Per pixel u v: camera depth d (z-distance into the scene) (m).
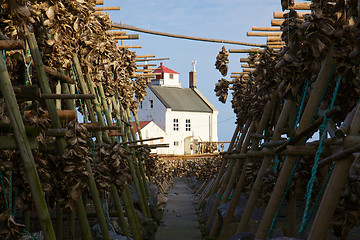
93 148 6.75
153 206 14.57
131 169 12.88
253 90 10.08
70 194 5.06
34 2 5.31
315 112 4.80
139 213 10.84
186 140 62.25
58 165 5.19
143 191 13.88
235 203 9.03
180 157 28.75
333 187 3.28
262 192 6.96
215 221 10.38
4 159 4.09
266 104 8.41
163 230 13.32
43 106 5.96
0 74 3.48
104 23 8.36
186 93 66.56
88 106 7.94
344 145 3.24
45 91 5.11
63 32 5.64
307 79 5.59
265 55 7.94
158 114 62.16
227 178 12.04
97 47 7.77
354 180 3.19
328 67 4.68
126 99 13.47
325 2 4.61
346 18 4.46
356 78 4.52
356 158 3.23
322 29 4.54
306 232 6.66
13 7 3.60
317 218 3.32
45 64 5.82
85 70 7.80
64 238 7.01
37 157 4.53
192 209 19.22
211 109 64.88
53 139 5.84
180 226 14.19
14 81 5.36
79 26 6.07
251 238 6.61
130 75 13.12
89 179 5.70
